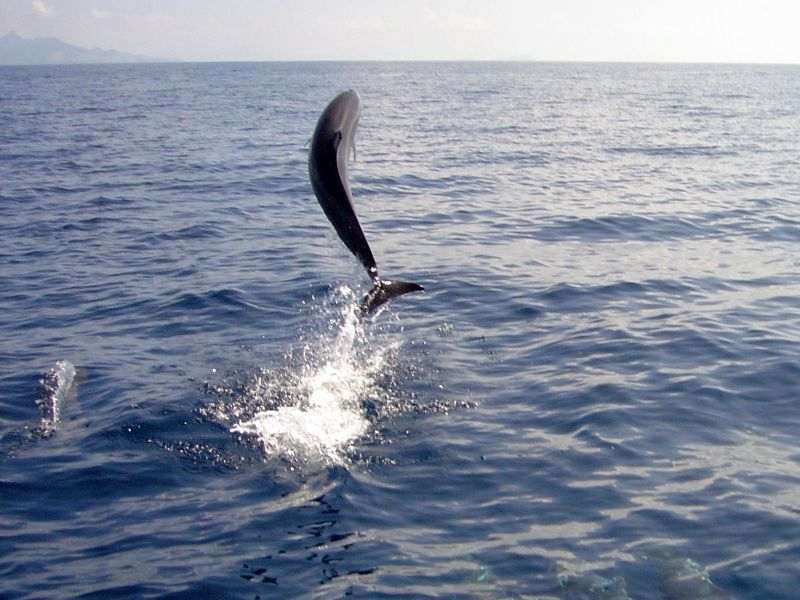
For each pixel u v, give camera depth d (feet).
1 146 115.34
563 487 25.31
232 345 37.93
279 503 24.94
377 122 154.40
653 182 82.74
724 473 25.81
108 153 107.76
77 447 28.60
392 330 39.47
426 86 321.32
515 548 22.30
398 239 57.98
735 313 40.73
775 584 20.63
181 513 24.50
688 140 123.95
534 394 31.96
